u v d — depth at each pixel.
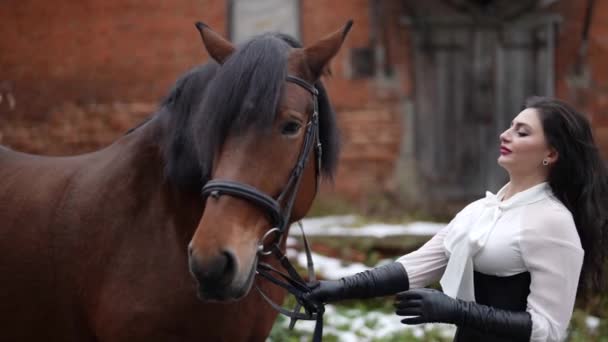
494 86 9.34
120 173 2.83
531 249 2.47
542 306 2.44
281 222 2.45
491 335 2.55
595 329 5.50
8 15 9.41
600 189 2.58
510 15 9.24
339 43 2.54
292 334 5.32
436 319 2.44
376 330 5.59
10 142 9.39
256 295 2.77
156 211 2.74
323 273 6.35
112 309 2.67
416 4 9.24
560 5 9.19
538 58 9.27
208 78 2.64
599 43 9.15
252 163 2.33
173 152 2.65
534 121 2.56
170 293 2.66
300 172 2.48
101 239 2.75
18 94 9.43
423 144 9.31
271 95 2.33
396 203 9.15
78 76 9.43
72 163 3.06
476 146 9.38
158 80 9.36
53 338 2.85
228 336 2.73
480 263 2.55
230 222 2.29
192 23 9.30
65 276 2.78
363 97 9.24
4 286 2.86
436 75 9.32
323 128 2.71
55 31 9.41
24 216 2.91
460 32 9.32
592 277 2.66
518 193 2.56
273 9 9.23
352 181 9.20
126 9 9.35
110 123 9.38
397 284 2.77
